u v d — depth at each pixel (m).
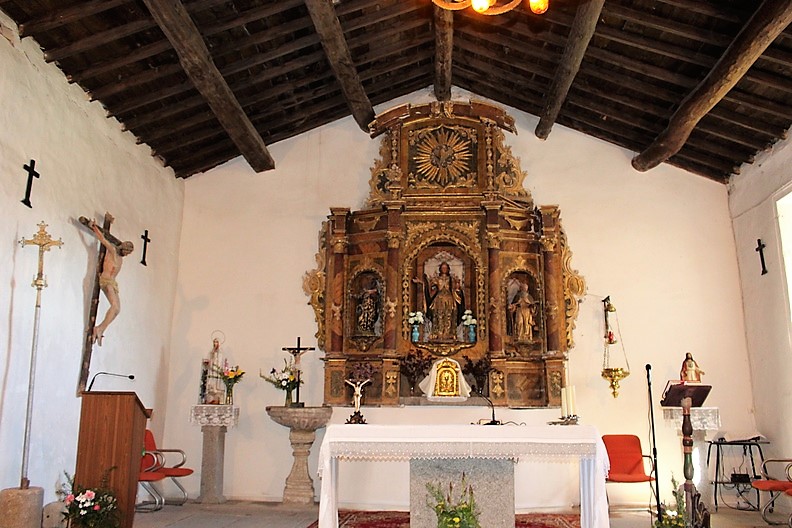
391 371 9.48
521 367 9.73
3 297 6.33
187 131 9.60
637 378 9.59
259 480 9.58
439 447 5.90
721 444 9.07
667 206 10.09
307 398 9.81
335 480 6.07
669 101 8.80
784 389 8.66
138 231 9.17
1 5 6.52
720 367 9.54
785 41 7.18
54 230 7.20
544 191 10.31
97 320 7.99
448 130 10.46
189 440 9.77
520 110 10.62
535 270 10.02
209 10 7.53
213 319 10.16
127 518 6.29
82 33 7.22
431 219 10.11
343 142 10.66
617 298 9.86
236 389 9.91
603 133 10.26
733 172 9.77
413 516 6.15
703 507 5.98
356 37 8.98
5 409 6.32
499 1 8.35
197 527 7.42
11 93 6.61
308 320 10.05
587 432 5.89
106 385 8.23
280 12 8.04
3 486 6.27
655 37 7.97
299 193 10.51
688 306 9.76
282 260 10.29
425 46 9.84
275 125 10.25
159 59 8.04
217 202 10.56
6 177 6.45
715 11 7.07
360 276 10.23
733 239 9.89
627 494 9.20
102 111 8.38
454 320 9.94
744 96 8.15
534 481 8.48
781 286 8.70
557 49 8.84
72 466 7.43
